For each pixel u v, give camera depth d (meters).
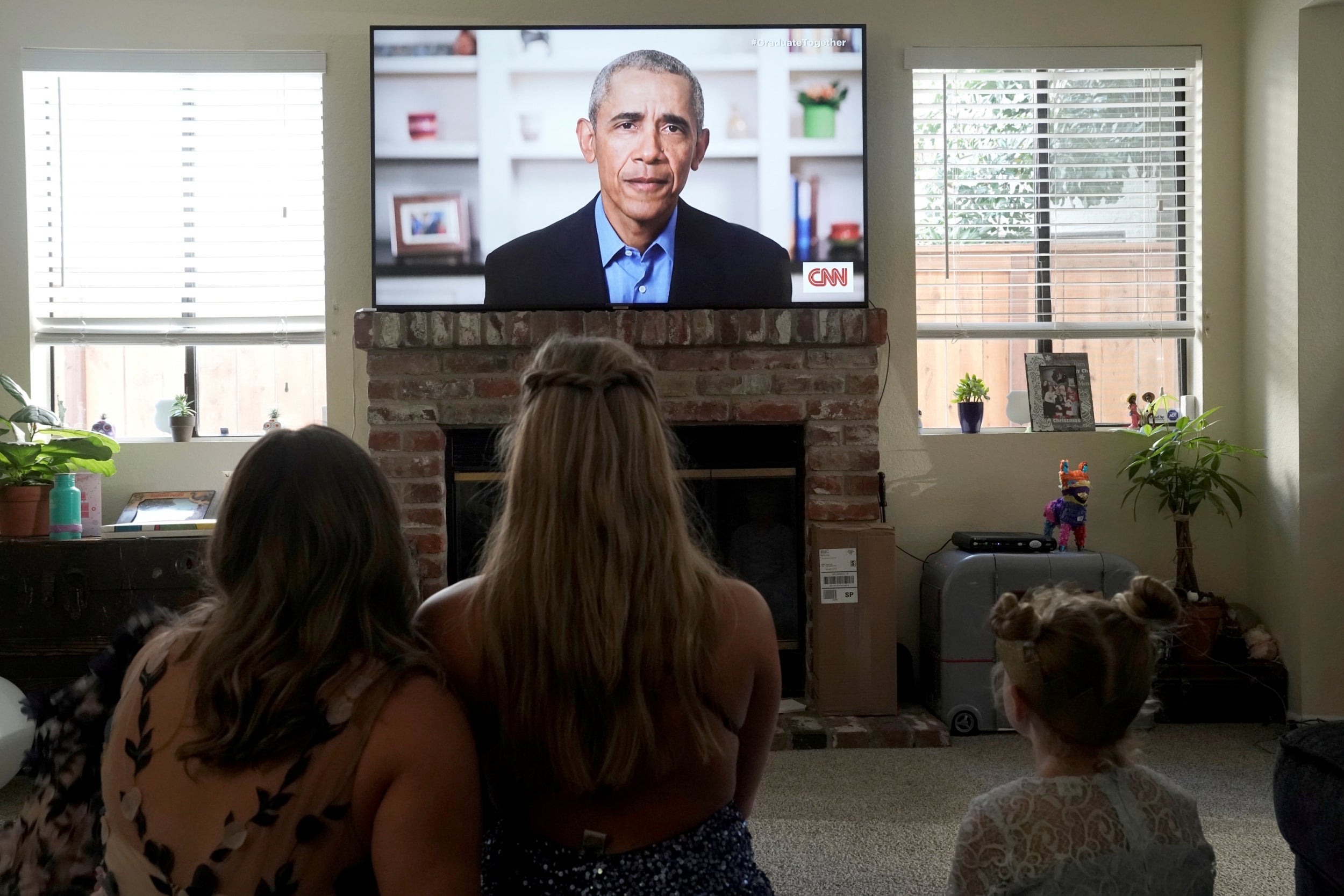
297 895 0.87
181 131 3.77
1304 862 1.69
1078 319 3.94
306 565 0.92
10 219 3.67
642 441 1.02
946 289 3.91
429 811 0.89
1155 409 3.89
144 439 3.83
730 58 3.53
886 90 3.80
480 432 3.51
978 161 3.90
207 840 0.86
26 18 3.66
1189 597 3.54
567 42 3.52
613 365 1.04
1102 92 3.91
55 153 3.74
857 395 3.49
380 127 3.50
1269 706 3.50
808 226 3.54
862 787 2.86
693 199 3.53
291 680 0.88
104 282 3.76
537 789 1.02
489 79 3.51
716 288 3.53
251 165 3.79
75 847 0.99
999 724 3.36
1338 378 3.52
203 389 3.86
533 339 3.39
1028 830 1.20
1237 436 3.87
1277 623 3.65
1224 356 3.88
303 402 3.87
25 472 3.28
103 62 3.67
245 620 0.90
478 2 3.73
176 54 3.68
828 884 2.24
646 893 1.01
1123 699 1.23
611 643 0.96
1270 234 3.68
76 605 3.15
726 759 1.06
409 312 3.42
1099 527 3.85
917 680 3.72
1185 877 1.19
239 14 3.70
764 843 2.46
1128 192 3.93
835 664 3.38
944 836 2.49
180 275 3.79
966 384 3.86
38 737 1.01
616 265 3.52
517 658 0.98
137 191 3.77
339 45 3.72
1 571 3.15
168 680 0.91
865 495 3.50
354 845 0.90
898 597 3.81
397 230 3.50
